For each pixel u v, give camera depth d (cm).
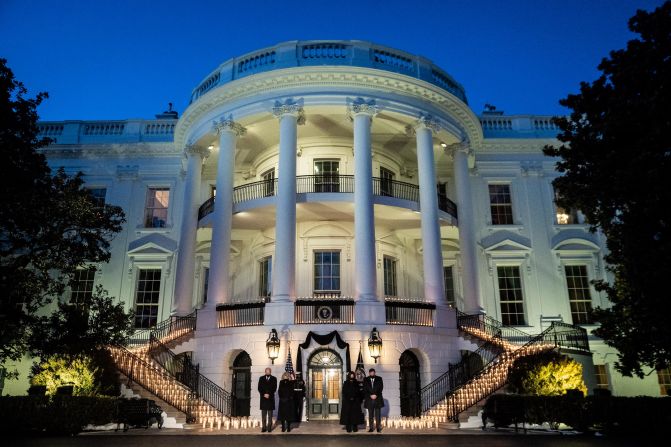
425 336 1833
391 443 1099
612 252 1334
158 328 2152
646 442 1098
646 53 1247
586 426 1302
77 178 1688
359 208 1908
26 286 1517
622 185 1187
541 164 2608
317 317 1764
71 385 1426
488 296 2425
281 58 2061
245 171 2558
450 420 1472
